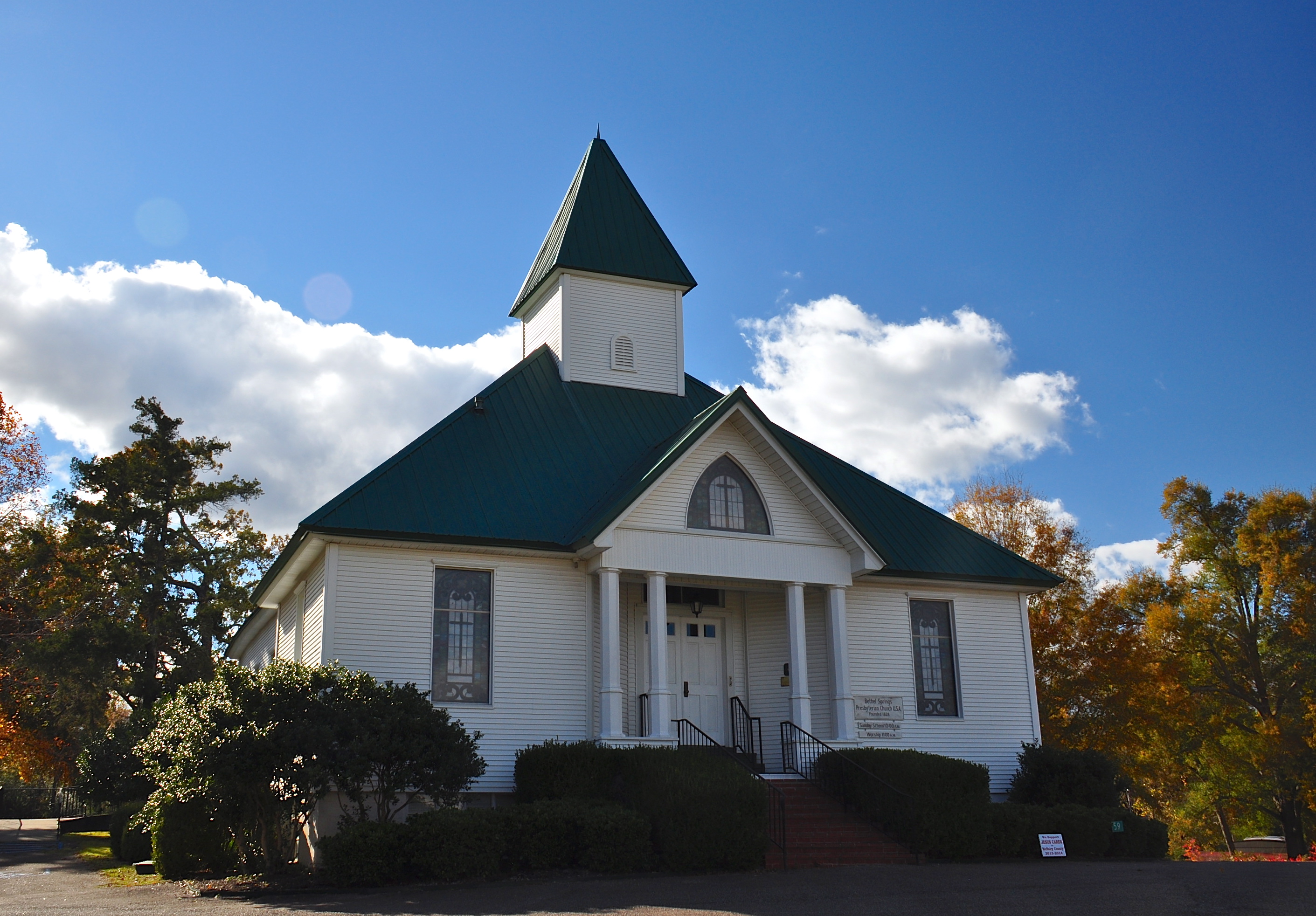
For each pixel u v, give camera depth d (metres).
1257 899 13.78
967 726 24.84
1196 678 46.31
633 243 29.52
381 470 21.23
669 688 23.67
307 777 15.45
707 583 23.09
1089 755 23.81
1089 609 43.34
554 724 20.94
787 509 23.05
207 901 14.66
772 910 12.66
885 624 24.80
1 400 41.62
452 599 20.95
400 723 16.69
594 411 26.41
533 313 30.94
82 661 37.28
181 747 16.02
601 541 20.81
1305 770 42.62
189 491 42.72
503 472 22.81
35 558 39.44
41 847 31.80
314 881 16.09
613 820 16.70
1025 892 14.42
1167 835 21.91
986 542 26.73
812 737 21.77
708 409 22.48
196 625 40.59
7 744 41.34
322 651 19.61
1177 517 48.81
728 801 17.02
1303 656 43.69
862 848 18.64
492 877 15.98
